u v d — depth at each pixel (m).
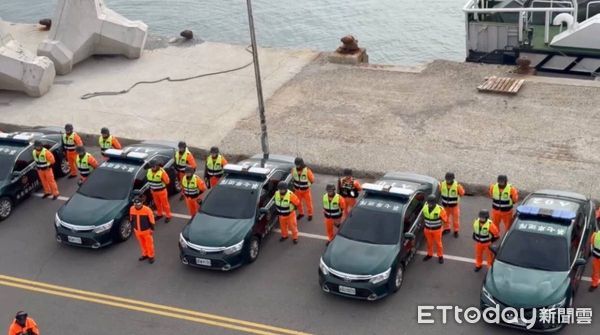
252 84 25.52
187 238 16.25
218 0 47.09
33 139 20.58
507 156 19.86
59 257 17.28
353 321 14.57
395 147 20.73
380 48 39.50
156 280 16.25
